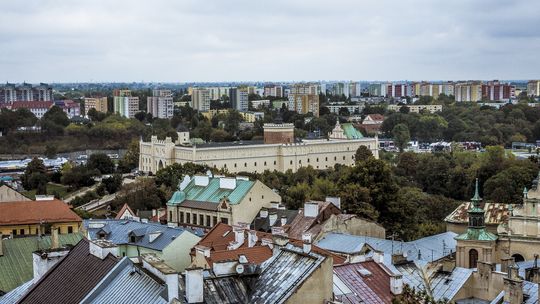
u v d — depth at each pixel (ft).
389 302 253.65
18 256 355.97
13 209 537.65
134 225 502.79
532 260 413.80
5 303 262.67
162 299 197.88
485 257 396.16
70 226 537.65
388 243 440.86
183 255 463.42
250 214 590.96
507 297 269.03
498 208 504.84
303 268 219.41
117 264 225.76
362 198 613.11
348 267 271.90
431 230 635.66
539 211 419.13
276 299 210.38
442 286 316.60
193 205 621.72
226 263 228.84
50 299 237.86
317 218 496.64
